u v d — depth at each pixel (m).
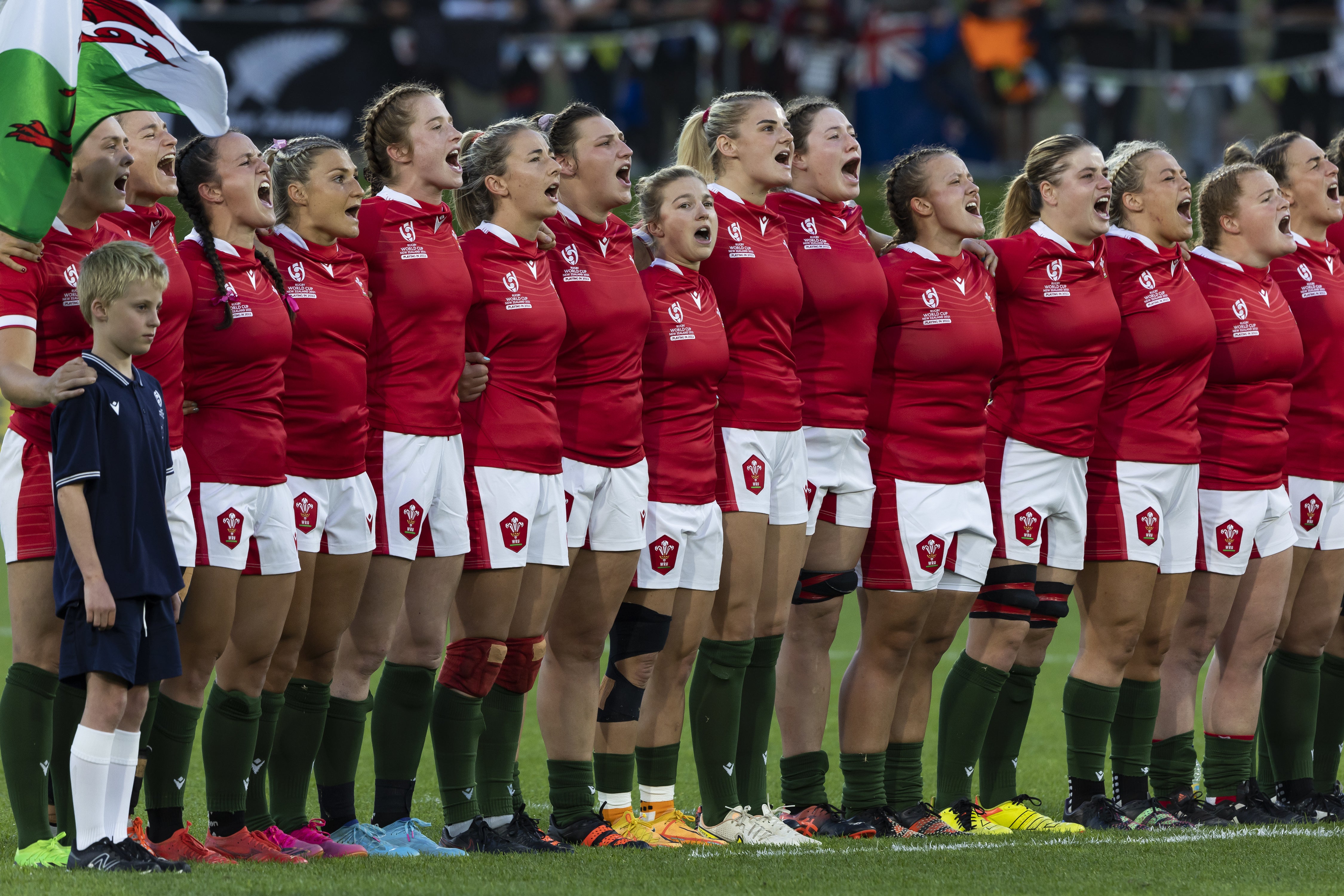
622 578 25.22
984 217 29.23
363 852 23.03
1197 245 30.64
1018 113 86.06
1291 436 30.53
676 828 25.52
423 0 75.69
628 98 81.00
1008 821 27.77
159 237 22.41
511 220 24.88
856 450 27.00
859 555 27.16
